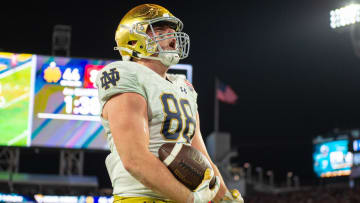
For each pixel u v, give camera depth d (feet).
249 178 153.99
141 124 7.04
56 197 43.65
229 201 8.41
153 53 8.01
